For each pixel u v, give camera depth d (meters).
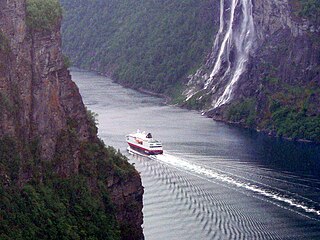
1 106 69.00
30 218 69.19
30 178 72.06
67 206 74.69
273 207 119.69
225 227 109.19
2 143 68.94
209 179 135.12
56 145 76.88
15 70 71.44
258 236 106.31
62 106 79.81
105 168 83.62
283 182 135.88
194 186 129.75
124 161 88.75
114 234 78.81
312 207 120.50
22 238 66.62
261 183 134.50
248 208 118.31
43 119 75.06
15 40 71.38
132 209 85.88
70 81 81.50
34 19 74.38
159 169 141.62
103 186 81.94
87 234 75.19
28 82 73.12
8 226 66.06
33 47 74.06
